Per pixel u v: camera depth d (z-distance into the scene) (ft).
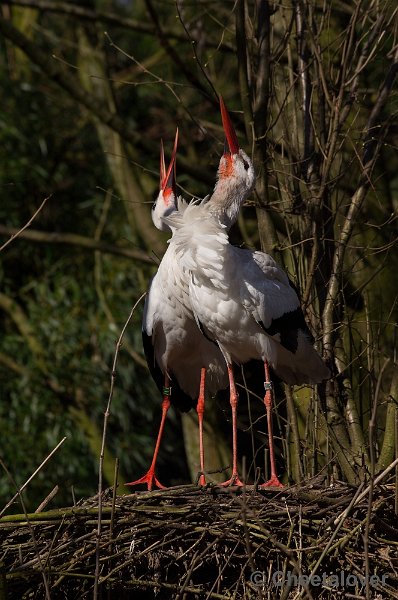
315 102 36.32
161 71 60.95
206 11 43.73
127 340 56.59
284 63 38.19
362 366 33.06
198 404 34.45
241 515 26.86
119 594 27.58
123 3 69.41
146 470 59.77
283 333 31.91
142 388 58.70
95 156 63.46
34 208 62.18
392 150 51.34
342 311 35.68
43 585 26.30
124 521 26.94
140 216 51.88
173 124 58.95
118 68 66.18
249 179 33.50
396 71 35.17
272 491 28.37
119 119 44.37
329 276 34.96
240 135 44.19
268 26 36.11
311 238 33.81
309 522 27.30
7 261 61.77
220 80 57.72
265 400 32.09
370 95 41.83
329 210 34.78
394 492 28.04
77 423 56.39
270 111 36.83
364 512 27.58
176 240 31.71
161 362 35.53
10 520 26.63
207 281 31.30
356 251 38.99
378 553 27.12
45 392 56.80
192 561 26.35
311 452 32.83
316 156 35.27
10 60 63.36
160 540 27.25
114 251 49.90
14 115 61.16
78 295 58.23
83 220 62.64
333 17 39.63
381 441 35.53
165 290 33.83
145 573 27.37
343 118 34.32
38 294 58.80
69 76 44.27
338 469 32.27
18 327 59.31
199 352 35.24
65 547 26.55
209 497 28.02
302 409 36.32
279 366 33.60
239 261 31.35
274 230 35.04
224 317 31.60
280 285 32.07
